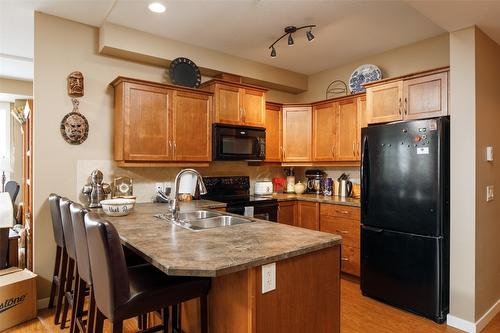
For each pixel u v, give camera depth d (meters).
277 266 1.48
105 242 1.36
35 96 2.81
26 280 2.54
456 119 2.51
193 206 3.13
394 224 2.78
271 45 3.50
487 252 2.60
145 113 3.06
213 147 3.49
